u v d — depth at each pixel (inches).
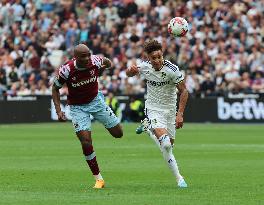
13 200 1144.8
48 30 4274.1
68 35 4217.5
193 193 1231.5
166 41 4074.8
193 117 3757.4
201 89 3865.7
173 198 1168.2
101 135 2856.8
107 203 1109.1
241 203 1115.3
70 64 1321.4
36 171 1612.9
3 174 1552.7
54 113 3811.5
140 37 4143.7
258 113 3727.9
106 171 1612.9
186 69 3909.9
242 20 4212.6
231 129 3245.6
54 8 4429.1
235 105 3745.1
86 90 1337.4
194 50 4013.3
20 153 2087.8
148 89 1344.7
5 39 4197.8
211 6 4284.0
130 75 1346.0
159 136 1315.2
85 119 1341.0
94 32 4212.6
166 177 1494.8
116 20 4301.2
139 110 3777.1
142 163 1796.3
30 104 3784.5
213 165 1737.2
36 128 3356.3
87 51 1305.4
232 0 4298.7
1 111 3713.1
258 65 3971.5
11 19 4365.2
